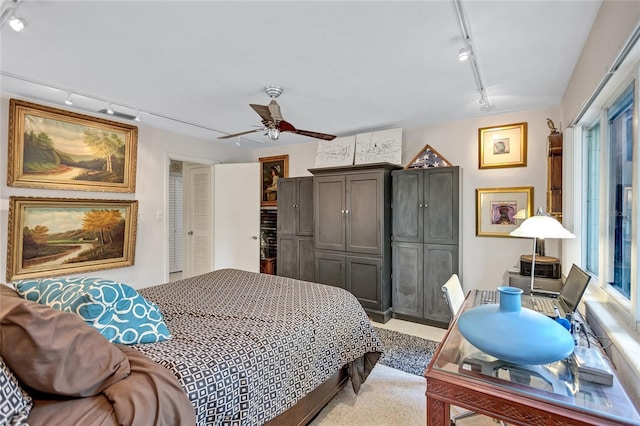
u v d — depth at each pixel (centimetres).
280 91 288
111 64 239
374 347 229
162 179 437
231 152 545
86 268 359
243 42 207
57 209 338
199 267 546
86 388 107
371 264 387
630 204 183
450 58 229
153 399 109
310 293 245
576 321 166
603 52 172
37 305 110
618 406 104
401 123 397
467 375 124
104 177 372
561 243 317
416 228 373
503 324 124
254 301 222
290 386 165
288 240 480
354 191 400
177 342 151
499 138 361
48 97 310
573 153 276
